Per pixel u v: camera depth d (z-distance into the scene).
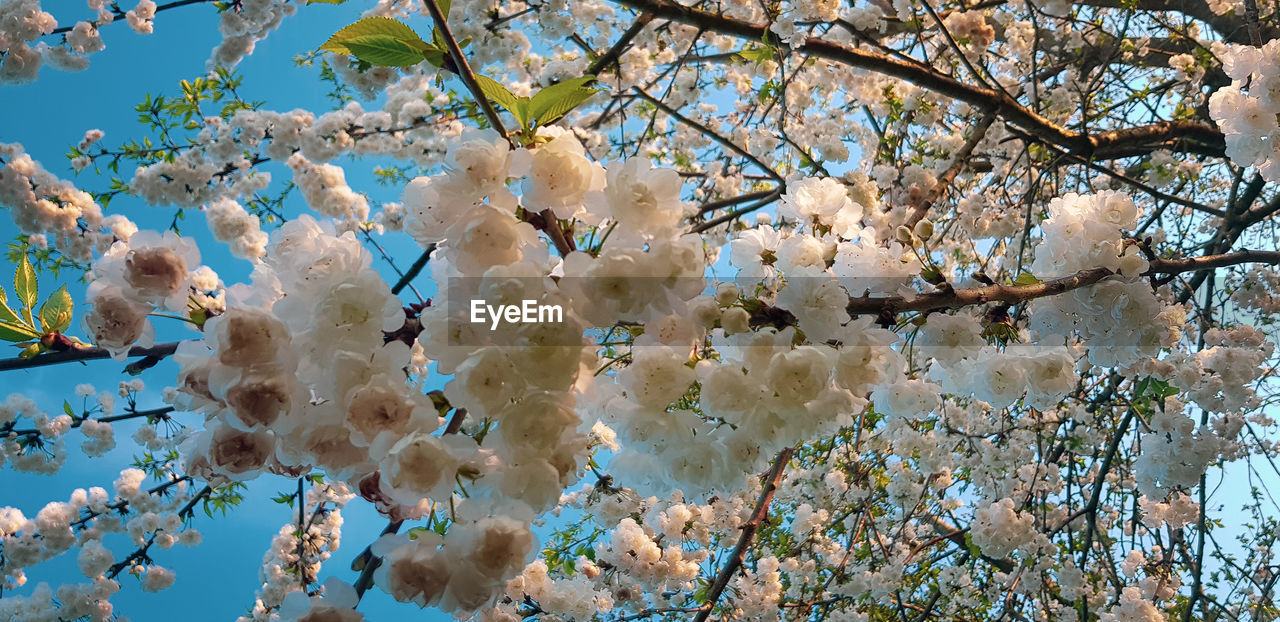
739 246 1.83
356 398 1.22
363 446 1.25
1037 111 4.59
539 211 1.30
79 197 3.81
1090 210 2.23
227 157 4.57
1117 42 4.71
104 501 4.29
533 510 1.26
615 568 4.41
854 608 5.70
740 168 6.44
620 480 1.65
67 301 1.59
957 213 5.44
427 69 4.99
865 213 4.29
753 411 1.44
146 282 1.34
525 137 1.38
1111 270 2.15
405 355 1.28
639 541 4.11
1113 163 6.11
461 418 1.36
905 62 4.46
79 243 3.78
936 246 5.55
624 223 1.30
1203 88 5.59
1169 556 5.03
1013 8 5.98
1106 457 4.61
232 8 4.25
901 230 1.87
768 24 4.17
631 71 5.82
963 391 2.22
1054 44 6.16
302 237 1.33
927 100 5.21
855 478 5.63
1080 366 2.83
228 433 1.34
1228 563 4.98
